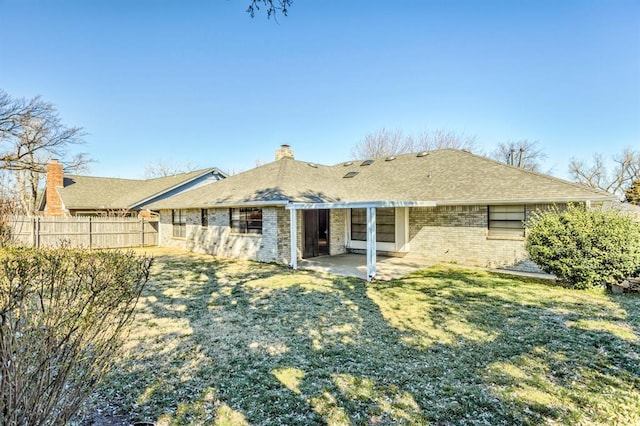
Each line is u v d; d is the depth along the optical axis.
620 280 7.98
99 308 2.94
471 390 3.75
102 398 3.56
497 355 4.62
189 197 17.19
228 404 3.49
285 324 5.91
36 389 2.40
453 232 12.38
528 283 9.03
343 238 15.44
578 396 3.62
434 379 3.99
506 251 11.11
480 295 7.76
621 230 7.66
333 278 9.81
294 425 3.15
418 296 7.73
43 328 2.46
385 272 10.67
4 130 19.61
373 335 5.39
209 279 9.76
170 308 6.90
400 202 9.92
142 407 3.42
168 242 18.91
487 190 11.29
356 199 13.55
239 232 14.18
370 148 38.47
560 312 6.46
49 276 2.65
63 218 16.78
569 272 8.17
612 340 5.07
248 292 8.21
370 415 3.30
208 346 4.97
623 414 3.29
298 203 11.12
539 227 8.77
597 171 33.66
